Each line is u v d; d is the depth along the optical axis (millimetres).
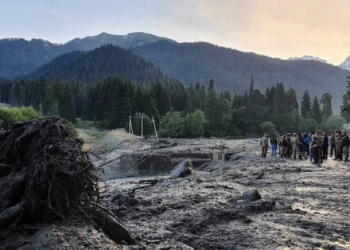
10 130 6344
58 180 5316
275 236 7121
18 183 5477
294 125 128750
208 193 12383
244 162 28250
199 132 104812
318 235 7254
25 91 152500
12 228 5152
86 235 5035
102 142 45906
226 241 6926
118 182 21312
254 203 9734
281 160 26375
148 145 62562
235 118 123062
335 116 133125
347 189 13312
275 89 145250
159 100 121562
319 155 23094
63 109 111750
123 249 5359
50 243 4730
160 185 16719
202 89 152500
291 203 10594
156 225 8125
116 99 104688
